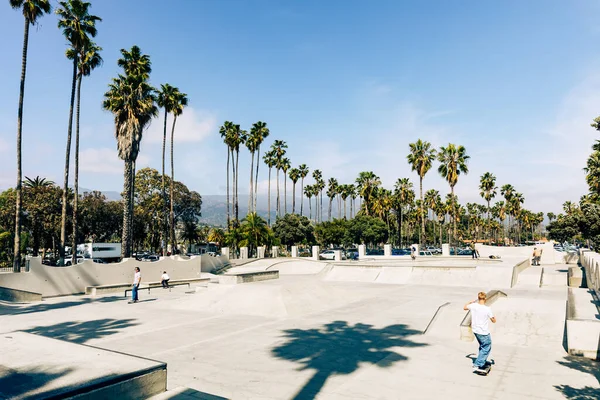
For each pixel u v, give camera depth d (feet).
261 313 44.42
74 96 90.63
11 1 74.08
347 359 27.37
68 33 86.22
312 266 111.04
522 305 37.27
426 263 112.16
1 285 57.11
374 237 210.18
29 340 23.25
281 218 208.95
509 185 279.49
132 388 17.12
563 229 101.09
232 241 138.72
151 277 80.48
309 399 20.44
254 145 177.06
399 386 22.24
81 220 170.60
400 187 240.32
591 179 129.49
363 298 56.29
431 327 36.01
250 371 24.90
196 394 18.34
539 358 27.02
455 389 21.71
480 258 124.36
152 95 99.35
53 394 14.49
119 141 94.94
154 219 213.66
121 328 37.96
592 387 21.74
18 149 73.92
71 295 64.69
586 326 27.53
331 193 291.38
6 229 144.25
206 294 51.93
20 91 75.10
